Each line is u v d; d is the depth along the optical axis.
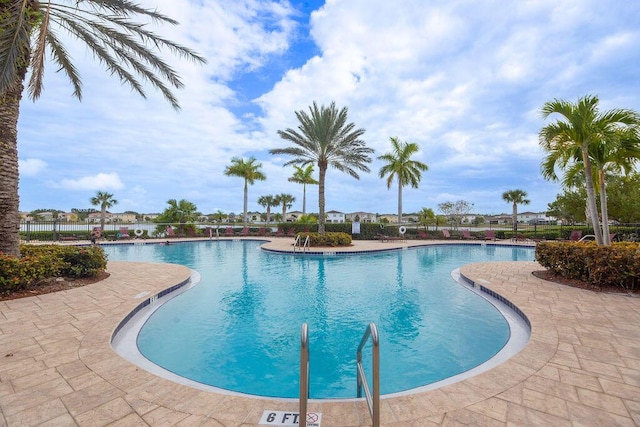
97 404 2.37
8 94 6.06
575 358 3.15
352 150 18.47
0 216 6.02
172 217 25.41
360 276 9.20
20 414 2.22
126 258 13.46
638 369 2.91
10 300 5.36
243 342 4.37
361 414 2.28
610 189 20.42
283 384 3.28
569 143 8.03
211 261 12.45
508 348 3.80
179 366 3.63
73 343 3.55
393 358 3.82
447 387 2.63
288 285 7.95
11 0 5.84
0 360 3.10
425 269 10.50
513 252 16.28
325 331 4.81
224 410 2.33
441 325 4.97
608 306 5.04
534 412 2.26
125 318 4.62
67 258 6.95
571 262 6.88
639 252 5.85
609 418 2.18
